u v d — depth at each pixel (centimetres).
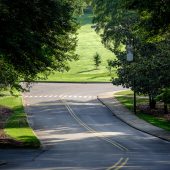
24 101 14238
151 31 6147
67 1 6188
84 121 10800
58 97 15088
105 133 8925
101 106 13388
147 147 6731
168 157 5219
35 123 10431
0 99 14275
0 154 5628
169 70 10625
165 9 5581
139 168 4025
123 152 5956
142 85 11356
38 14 5650
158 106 13188
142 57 11550
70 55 7400
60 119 11062
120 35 12119
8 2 5438
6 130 8925
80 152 5959
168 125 10131
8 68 6619
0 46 5519
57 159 5009
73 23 6397
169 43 10925
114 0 14288
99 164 4425
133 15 12162
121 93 15938
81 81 18800
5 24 5459
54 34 6084
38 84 18088
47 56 6384
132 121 10662
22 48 5597
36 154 5653
